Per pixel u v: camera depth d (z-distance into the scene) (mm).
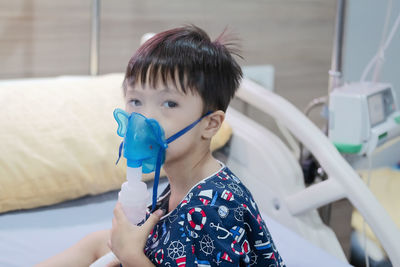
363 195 1169
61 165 1299
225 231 728
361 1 1979
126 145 738
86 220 1262
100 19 1940
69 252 1021
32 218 1252
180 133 762
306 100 2377
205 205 736
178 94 752
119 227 745
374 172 1807
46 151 1317
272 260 793
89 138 1368
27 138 1334
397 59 2008
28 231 1194
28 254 1105
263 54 2254
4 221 1229
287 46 2291
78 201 1345
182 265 726
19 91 1503
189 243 730
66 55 1919
